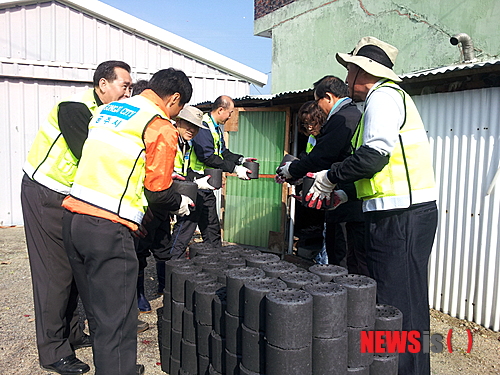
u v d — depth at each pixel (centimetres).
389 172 235
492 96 359
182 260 298
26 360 304
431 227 241
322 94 331
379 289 246
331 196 294
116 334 228
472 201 376
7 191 795
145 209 245
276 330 192
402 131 235
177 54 862
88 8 786
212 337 236
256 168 453
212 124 454
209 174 384
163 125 234
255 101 595
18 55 767
